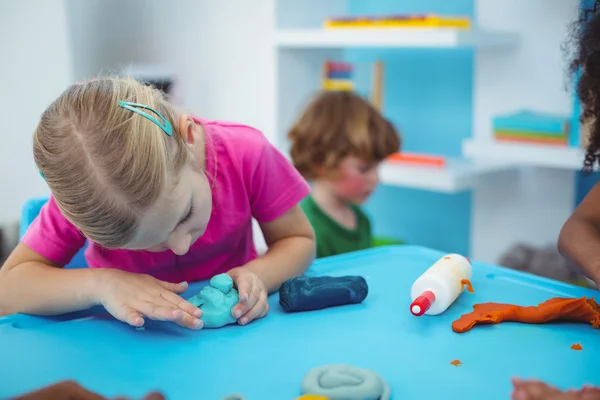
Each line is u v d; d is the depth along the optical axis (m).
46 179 0.69
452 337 0.69
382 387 0.57
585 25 0.98
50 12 2.05
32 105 2.15
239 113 2.07
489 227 1.86
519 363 0.63
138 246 0.71
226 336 0.71
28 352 0.67
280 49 1.91
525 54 1.70
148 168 0.65
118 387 0.59
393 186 2.12
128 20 2.32
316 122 1.59
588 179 1.67
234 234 0.96
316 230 1.53
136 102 0.70
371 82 2.05
